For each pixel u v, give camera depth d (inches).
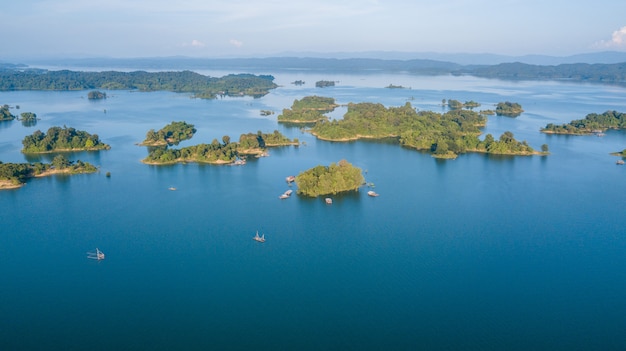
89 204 7578.7
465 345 4313.5
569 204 7554.1
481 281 5319.9
